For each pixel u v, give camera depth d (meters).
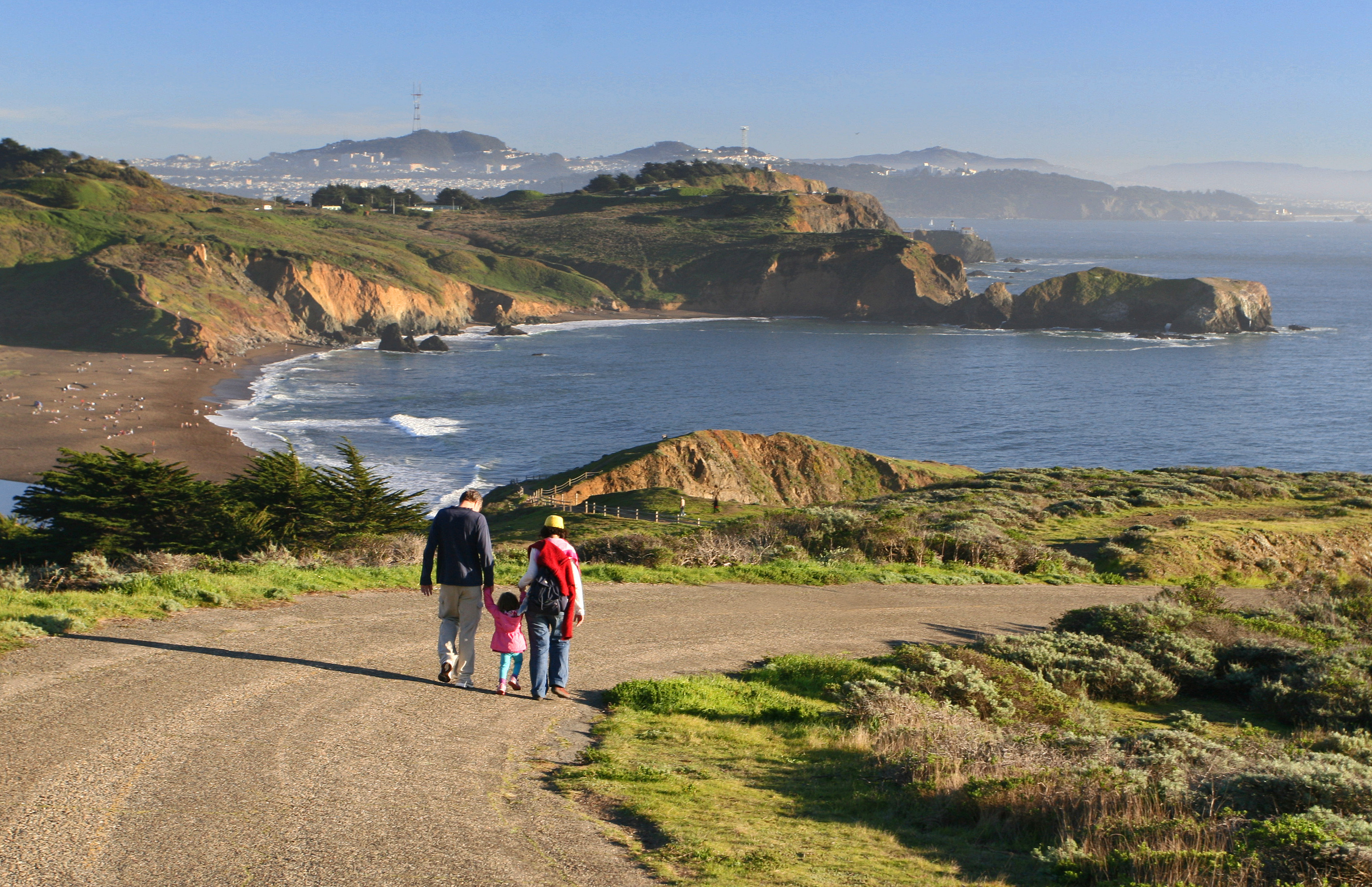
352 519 37.28
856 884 5.94
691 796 7.56
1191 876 6.03
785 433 72.00
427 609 13.45
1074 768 8.75
